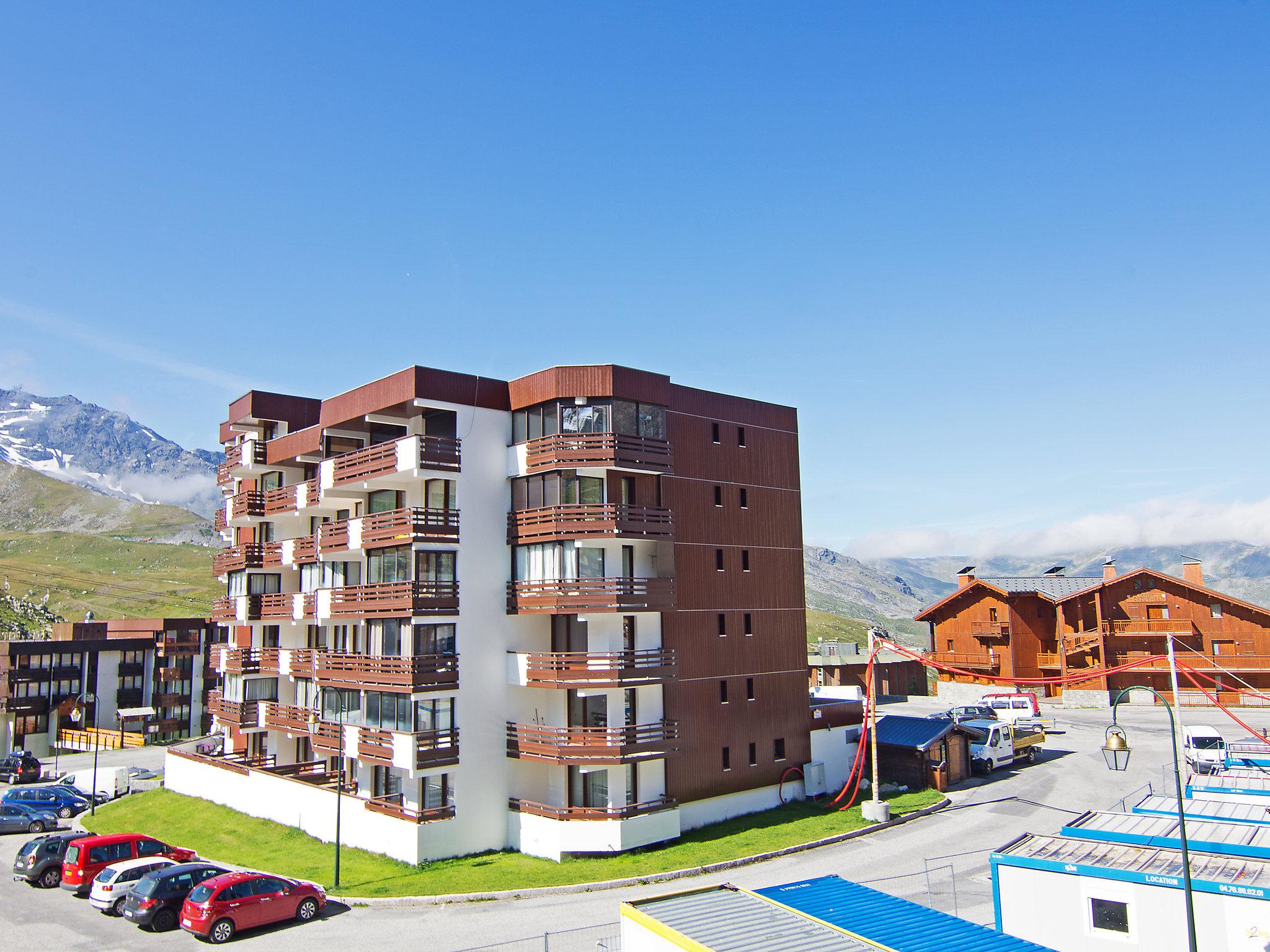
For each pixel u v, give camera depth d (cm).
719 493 4478
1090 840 2523
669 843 3819
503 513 4075
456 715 3784
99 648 9175
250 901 2944
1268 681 7106
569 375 3950
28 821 4872
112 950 2828
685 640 4200
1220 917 2038
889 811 4284
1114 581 7650
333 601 4172
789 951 1706
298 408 5500
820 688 6266
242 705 5197
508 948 2705
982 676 7875
